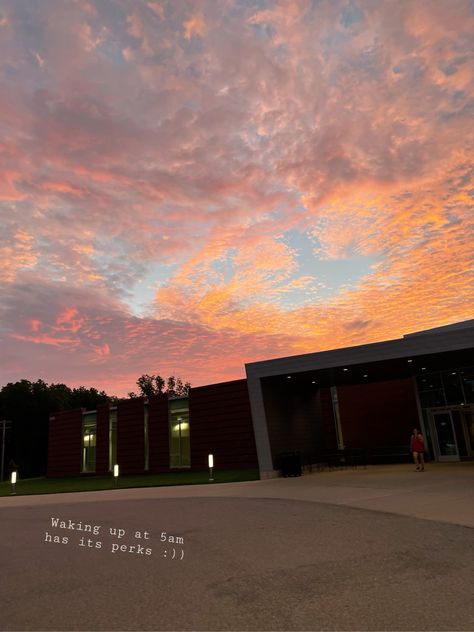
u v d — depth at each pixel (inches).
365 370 906.1
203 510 506.0
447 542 295.6
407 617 181.8
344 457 1019.3
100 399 3472.0
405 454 1039.0
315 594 214.1
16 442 2915.8
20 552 353.7
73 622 196.9
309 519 406.3
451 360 842.8
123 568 284.7
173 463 1299.2
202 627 183.6
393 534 326.6
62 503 693.9
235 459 1167.0
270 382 949.2
